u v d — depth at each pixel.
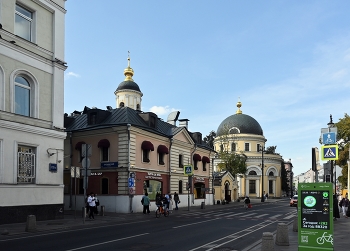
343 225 20.45
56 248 11.99
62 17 23.58
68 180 33.56
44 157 21.33
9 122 18.97
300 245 9.93
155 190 34.59
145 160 32.81
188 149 41.84
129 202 29.84
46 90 22.02
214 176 56.62
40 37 21.86
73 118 36.53
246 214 31.12
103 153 32.09
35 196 20.41
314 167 17.59
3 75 19.08
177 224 21.23
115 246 12.61
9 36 19.61
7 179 18.77
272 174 86.56
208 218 26.36
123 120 32.06
